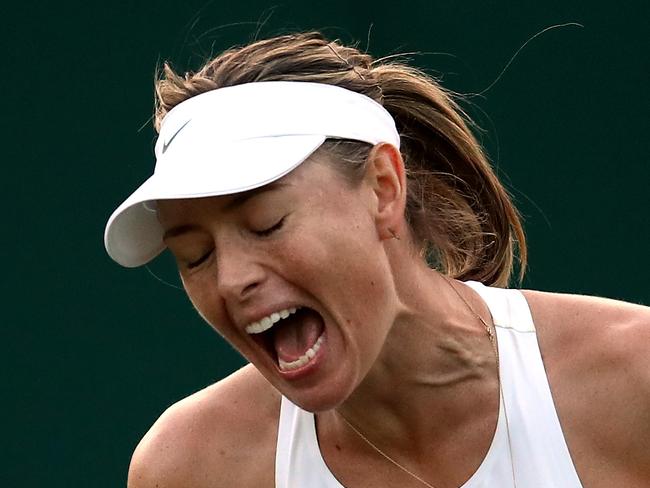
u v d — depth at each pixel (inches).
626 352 362.3
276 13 730.2
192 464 384.8
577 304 374.9
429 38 727.1
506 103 732.7
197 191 308.8
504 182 730.8
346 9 725.9
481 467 361.1
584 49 729.6
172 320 749.3
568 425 359.6
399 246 350.6
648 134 721.0
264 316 318.0
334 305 321.1
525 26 730.2
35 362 753.6
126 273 752.3
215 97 339.3
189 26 742.5
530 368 362.9
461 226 401.4
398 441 366.3
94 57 754.8
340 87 345.7
